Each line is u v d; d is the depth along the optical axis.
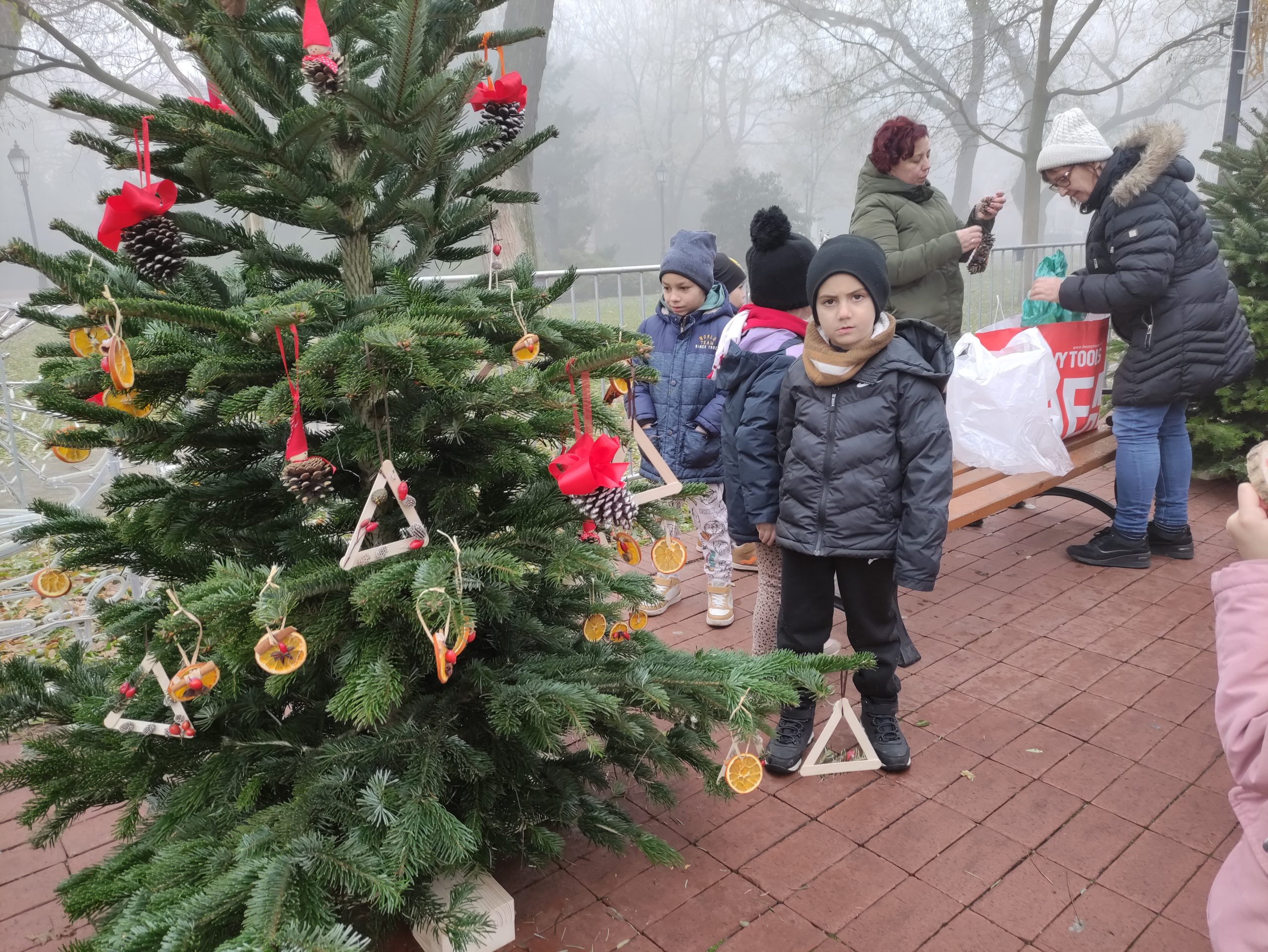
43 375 1.74
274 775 1.94
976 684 3.37
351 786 1.90
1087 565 4.48
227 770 1.94
